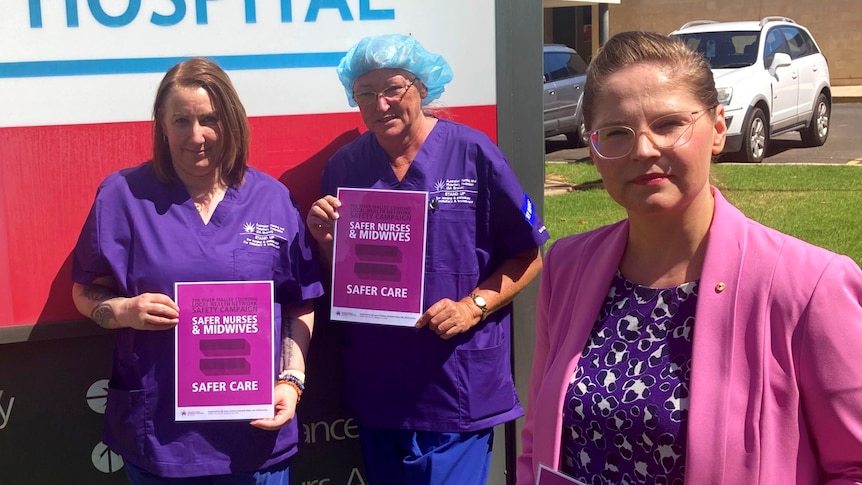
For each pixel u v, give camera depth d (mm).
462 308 2252
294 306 2252
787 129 10945
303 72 2527
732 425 1351
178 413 2029
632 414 1443
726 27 10664
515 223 2316
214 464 2047
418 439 2357
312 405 2701
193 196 2090
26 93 2352
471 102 2645
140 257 2043
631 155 1433
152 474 2057
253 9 2467
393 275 2262
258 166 2541
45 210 2402
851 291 1339
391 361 2328
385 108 2199
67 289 2441
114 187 2092
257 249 2090
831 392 1308
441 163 2301
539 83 2697
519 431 2832
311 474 2736
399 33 2570
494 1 2615
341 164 2385
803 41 11422
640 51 1473
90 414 2547
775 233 1435
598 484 1501
